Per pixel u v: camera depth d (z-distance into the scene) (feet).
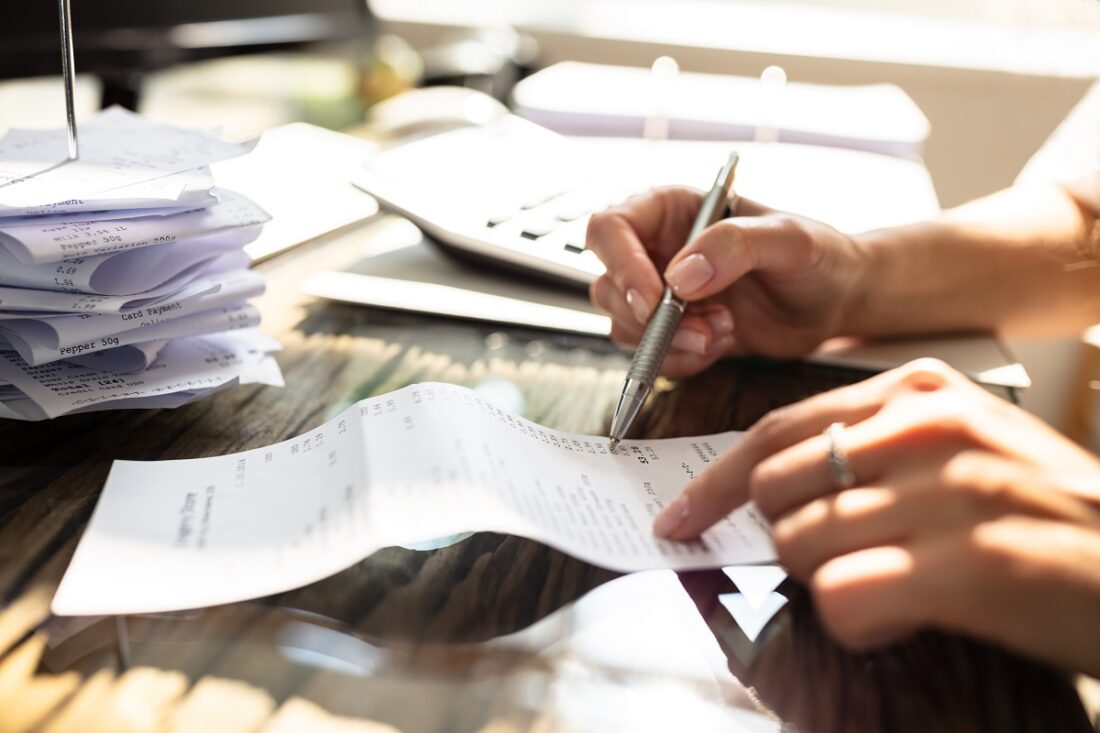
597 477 1.32
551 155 2.72
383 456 1.22
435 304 2.00
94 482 1.27
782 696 0.93
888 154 3.49
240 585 1.02
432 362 1.77
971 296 2.06
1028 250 2.12
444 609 1.04
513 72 4.44
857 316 1.96
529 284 2.17
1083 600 0.94
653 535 1.18
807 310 1.90
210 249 1.57
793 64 4.62
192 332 1.52
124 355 1.50
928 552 1.00
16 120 2.91
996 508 1.02
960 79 4.42
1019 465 1.08
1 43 2.37
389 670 0.94
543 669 0.95
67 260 1.36
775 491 1.14
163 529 1.13
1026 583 0.96
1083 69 4.31
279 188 2.73
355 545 1.05
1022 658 1.01
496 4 5.10
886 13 5.10
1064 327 2.21
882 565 1.01
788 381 1.83
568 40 4.86
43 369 1.42
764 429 1.22
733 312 1.90
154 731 0.84
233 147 1.65
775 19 5.10
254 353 1.64
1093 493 1.05
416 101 3.66
